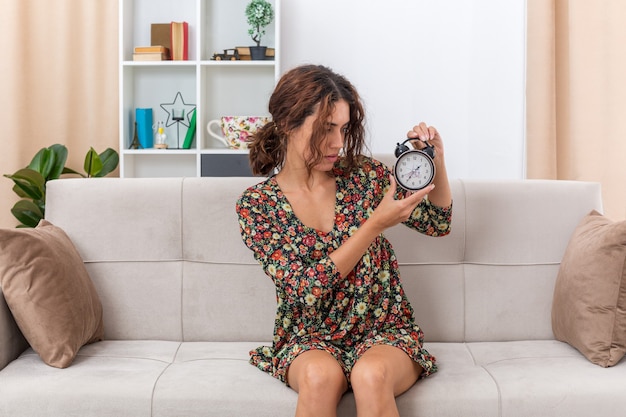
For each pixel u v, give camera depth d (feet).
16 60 12.38
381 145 12.70
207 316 7.36
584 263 6.61
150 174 12.68
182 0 12.48
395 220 5.78
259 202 6.39
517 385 5.92
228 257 7.41
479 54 12.55
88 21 12.58
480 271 7.42
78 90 12.67
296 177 6.50
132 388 5.93
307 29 12.55
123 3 11.82
